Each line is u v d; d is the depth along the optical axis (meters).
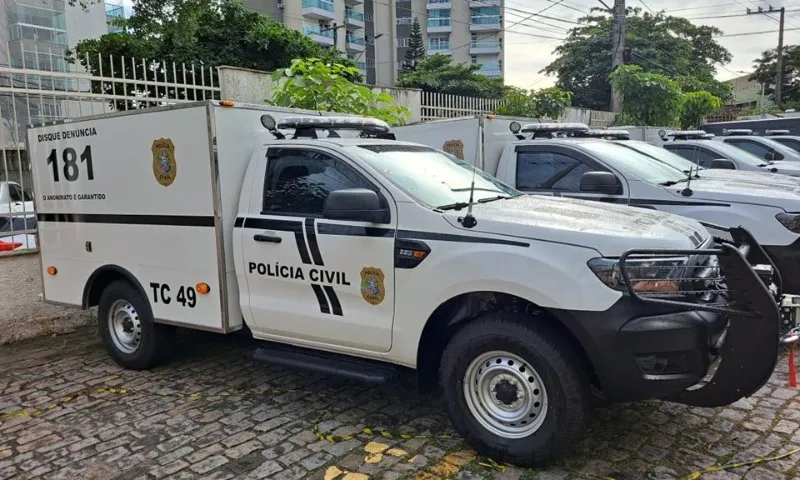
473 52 66.81
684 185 6.38
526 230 3.44
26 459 3.85
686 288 3.28
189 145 4.56
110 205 5.21
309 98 7.91
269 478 3.51
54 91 6.77
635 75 16.77
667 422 4.04
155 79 7.60
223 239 4.54
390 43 65.75
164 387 5.00
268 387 4.94
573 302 3.21
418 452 3.76
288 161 4.39
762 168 9.80
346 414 4.37
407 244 3.72
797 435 3.81
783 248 5.62
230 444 3.95
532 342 3.35
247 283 4.49
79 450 3.94
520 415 3.48
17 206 6.80
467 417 3.64
